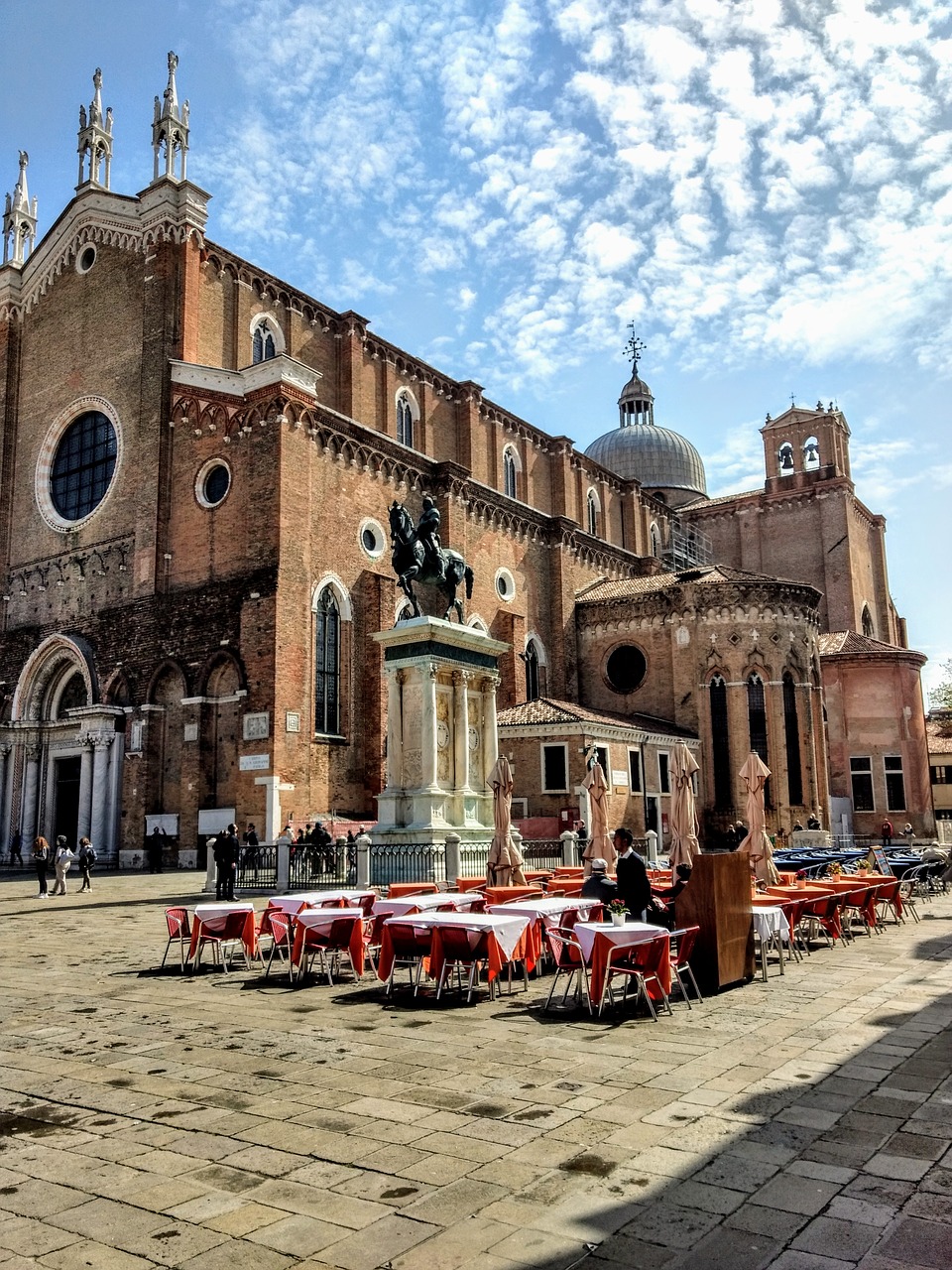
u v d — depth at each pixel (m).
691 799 25.72
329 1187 7.12
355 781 41.12
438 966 13.80
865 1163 7.43
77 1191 7.14
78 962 17.56
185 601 40.66
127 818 40.50
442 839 27.69
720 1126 8.27
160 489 42.28
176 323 43.69
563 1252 6.07
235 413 40.62
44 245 50.72
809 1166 7.38
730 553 80.50
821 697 54.25
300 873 29.34
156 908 26.70
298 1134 8.23
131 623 42.28
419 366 54.09
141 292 45.62
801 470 79.44
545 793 44.44
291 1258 6.06
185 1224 6.55
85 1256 6.13
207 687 39.28
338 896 17.95
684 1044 11.17
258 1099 9.22
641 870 14.41
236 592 38.97
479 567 51.66
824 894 18.58
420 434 53.75
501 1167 7.43
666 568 72.62
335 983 15.32
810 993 14.12
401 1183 7.17
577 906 15.72
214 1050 11.12
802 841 46.16
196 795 38.41
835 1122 8.35
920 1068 10.01
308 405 40.47
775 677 52.00
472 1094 9.28
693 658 53.16
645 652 55.66
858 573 78.06
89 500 46.88
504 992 14.48
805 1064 10.23
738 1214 6.56
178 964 17.22
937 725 94.31
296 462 39.62
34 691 46.12
